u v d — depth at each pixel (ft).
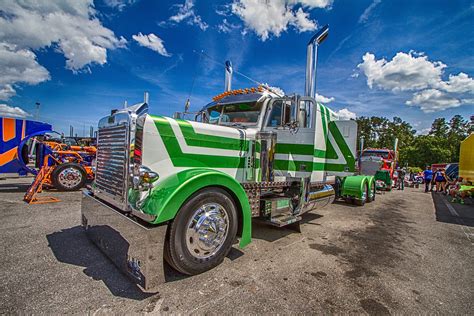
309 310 7.14
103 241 9.58
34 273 8.48
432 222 20.22
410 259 11.65
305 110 13.10
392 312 7.30
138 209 8.00
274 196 14.57
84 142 38.45
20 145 24.13
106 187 9.91
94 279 8.18
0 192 23.63
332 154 18.37
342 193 27.09
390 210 24.82
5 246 10.74
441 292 8.64
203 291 7.82
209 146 10.75
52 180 23.71
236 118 14.96
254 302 7.37
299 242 13.15
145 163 8.78
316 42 16.15
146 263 7.35
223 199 9.47
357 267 10.37
